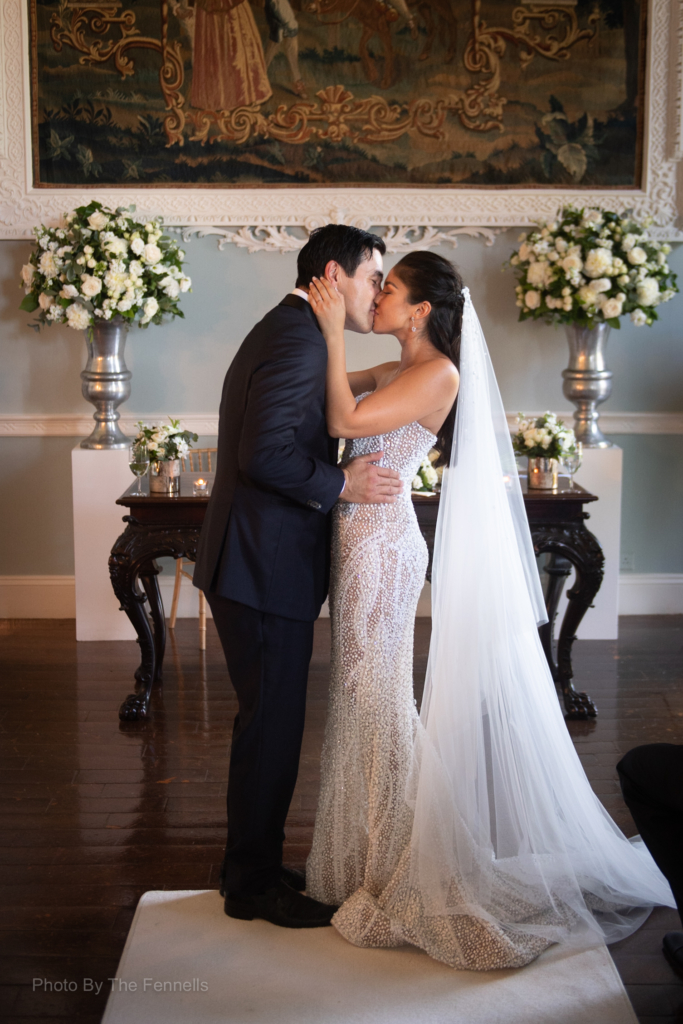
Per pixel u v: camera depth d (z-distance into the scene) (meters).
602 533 4.77
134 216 4.82
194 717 3.89
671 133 4.80
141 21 4.68
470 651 2.59
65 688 4.21
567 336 4.74
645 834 2.33
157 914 2.55
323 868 2.57
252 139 4.81
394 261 4.98
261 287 4.96
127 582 3.83
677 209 4.89
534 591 2.93
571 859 2.63
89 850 2.89
